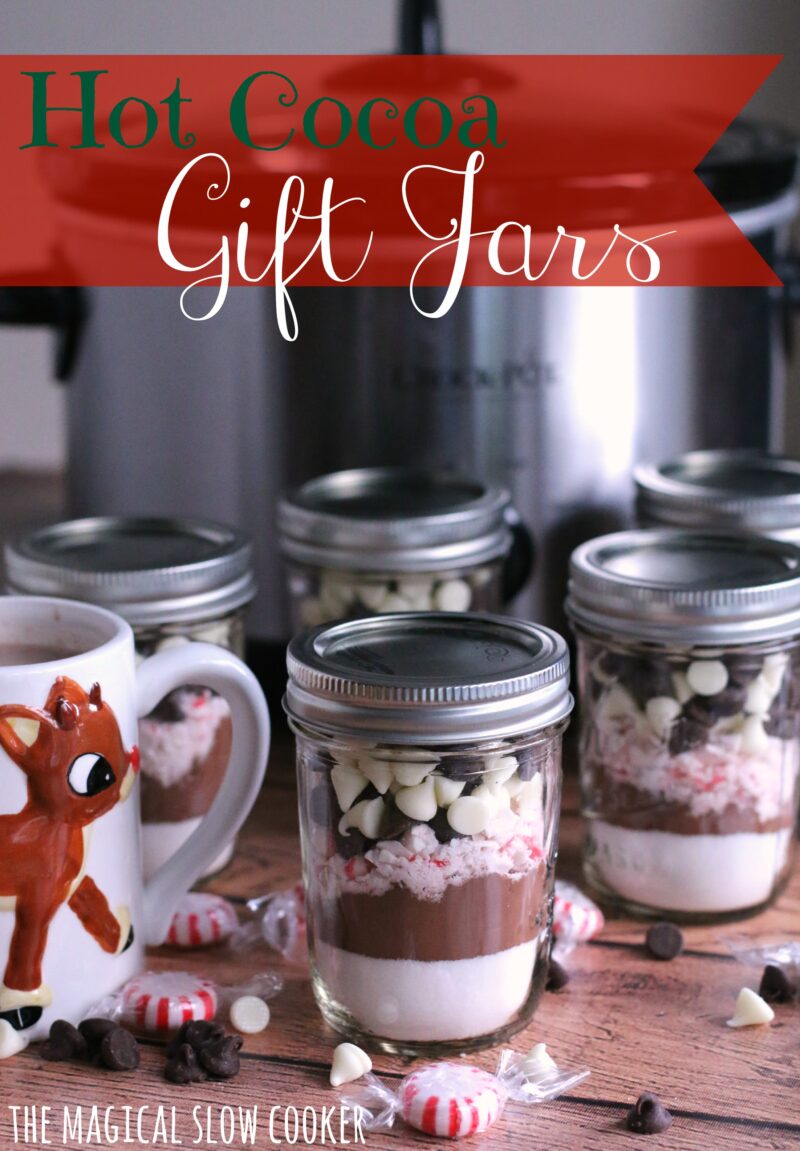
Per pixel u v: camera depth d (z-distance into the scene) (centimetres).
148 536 68
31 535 66
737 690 57
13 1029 50
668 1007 53
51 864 49
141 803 62
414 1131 46
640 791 59
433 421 71
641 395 74
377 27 101
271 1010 54
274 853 66
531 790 50
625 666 58
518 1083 48
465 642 53
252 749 55
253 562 75
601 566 60
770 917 60
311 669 49
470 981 50
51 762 48
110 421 76
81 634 53
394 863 48
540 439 72
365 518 66
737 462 75
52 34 101
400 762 48
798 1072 49
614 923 60
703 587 56
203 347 73
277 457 73
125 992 52
